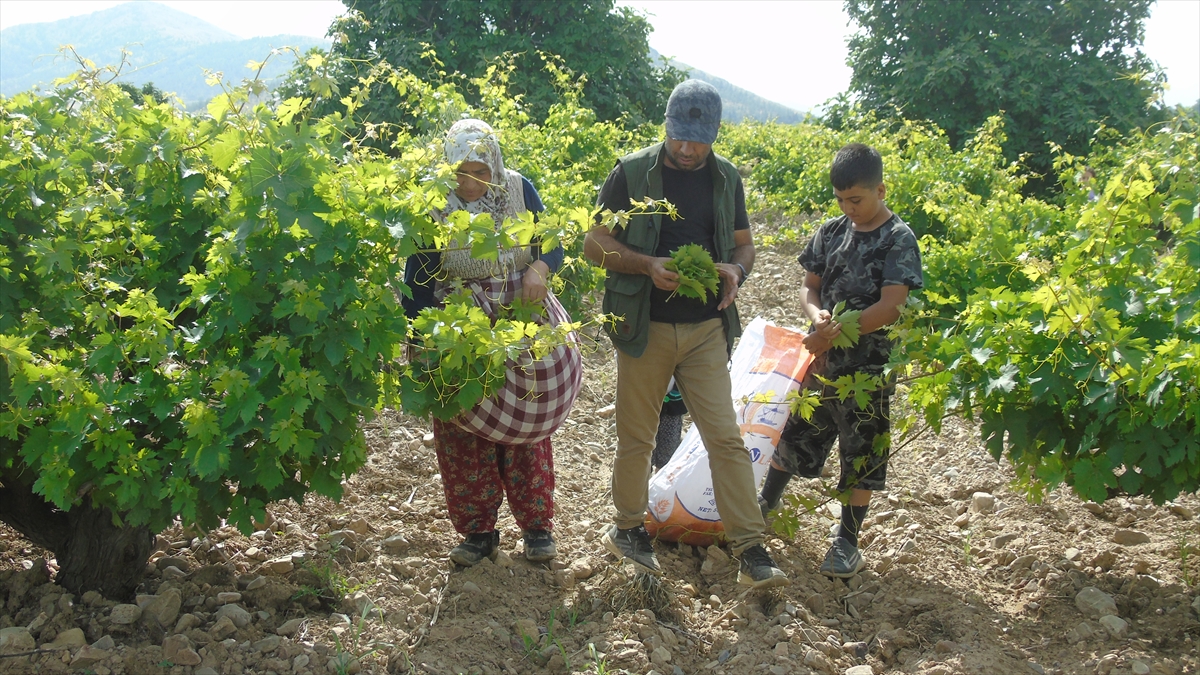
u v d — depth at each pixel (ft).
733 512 10.92
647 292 10.86
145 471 8.19
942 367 11.56
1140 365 9.61
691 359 11.12
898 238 11.25
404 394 9.20
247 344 8.82
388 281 9.22
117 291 9.20
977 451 16.29
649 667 9.73
